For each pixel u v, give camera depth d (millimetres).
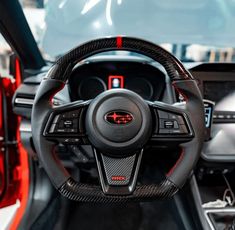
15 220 1347
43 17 2141
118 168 865
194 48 2506
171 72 864
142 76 1291
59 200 1483
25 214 1372
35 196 1464
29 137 1211
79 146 1058
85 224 1476
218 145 1481
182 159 891
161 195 881
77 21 2701
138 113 831
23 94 1202
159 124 868
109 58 1282
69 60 852
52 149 874
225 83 1488
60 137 857
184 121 864
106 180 864
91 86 1309
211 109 1253
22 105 1200
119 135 823
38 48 1478
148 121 838
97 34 2916
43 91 846
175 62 859
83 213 1543
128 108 829
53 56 1630
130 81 1307
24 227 1284
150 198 879
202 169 1624
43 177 1483
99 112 830
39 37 1556
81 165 1279
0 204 1606
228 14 2805
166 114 865
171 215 1521
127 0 2869
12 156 1574
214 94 1492
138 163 869
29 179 1489
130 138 828
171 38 2938
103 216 1530
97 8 2801
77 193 876
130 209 1574
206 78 1485
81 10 2719
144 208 1577
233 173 1841
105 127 823
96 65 1272
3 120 1437
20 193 1609
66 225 1446
